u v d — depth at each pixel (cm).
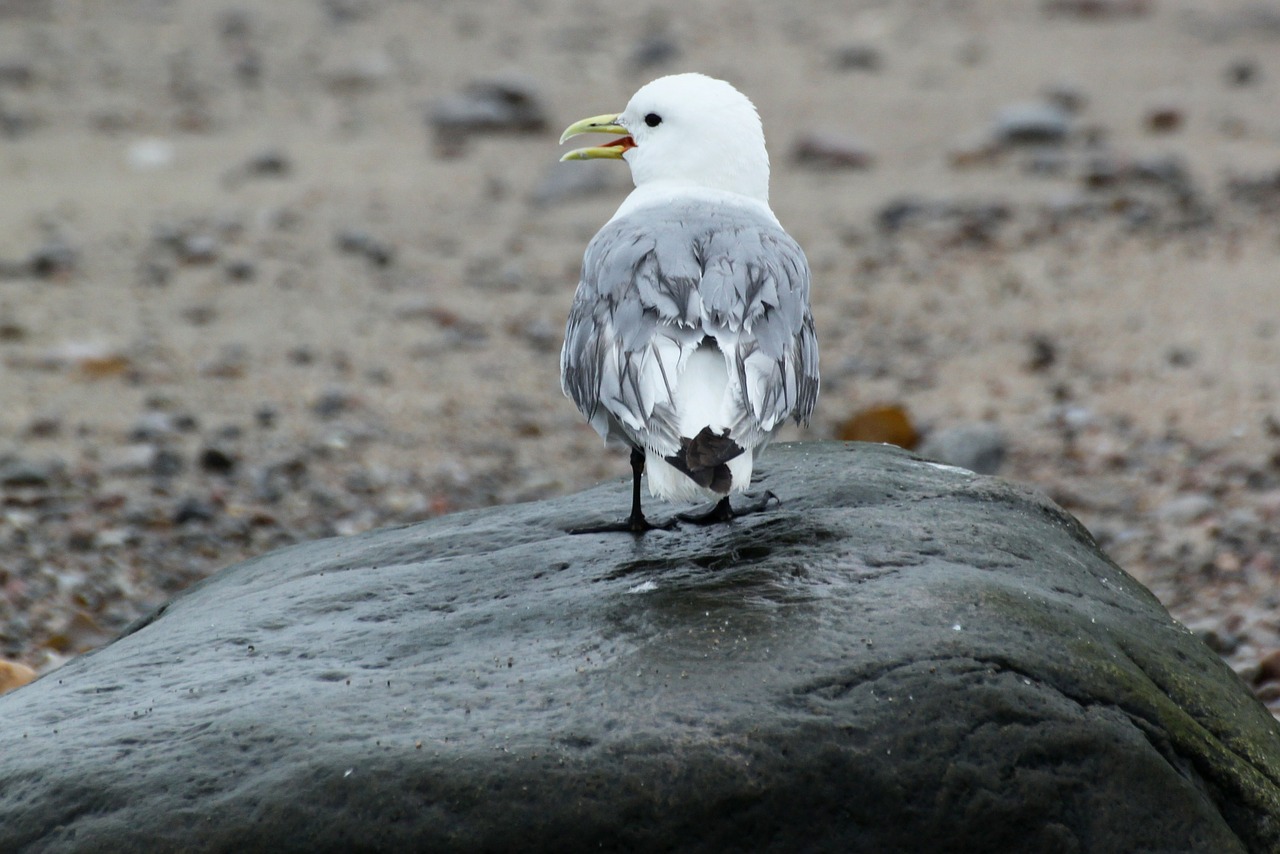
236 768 553
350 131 2578
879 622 598
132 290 1841
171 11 3238
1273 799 599
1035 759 559
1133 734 577
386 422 1513
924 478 775
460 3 3394
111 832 544
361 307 1825
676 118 816
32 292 1820
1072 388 1538
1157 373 1553
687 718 552
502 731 552
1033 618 611
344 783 538
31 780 564
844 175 2292
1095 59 2895
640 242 704
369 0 3375
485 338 1744
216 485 1351
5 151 2389
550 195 2217
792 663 575
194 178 2305
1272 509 1248
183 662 635
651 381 632
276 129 2575
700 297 657
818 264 1923
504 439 1488
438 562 709
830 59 2945
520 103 2608
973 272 1869
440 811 532
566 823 530
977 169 2275
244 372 1620
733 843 536
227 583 763
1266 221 1948
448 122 2566
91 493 1319
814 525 704
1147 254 1870
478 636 625
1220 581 1144
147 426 1461
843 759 544
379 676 599
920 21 3244
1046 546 696
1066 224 1998
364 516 1303
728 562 669
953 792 548
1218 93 2620
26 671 918
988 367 1608
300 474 1386
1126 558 1195
